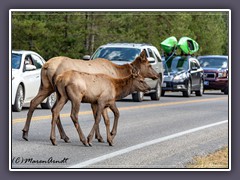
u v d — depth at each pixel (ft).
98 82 63.82
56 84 63.93
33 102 68.03
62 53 208.03
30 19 203.10
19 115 88.89
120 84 64.90
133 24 236.84
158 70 131.75
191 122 88.74
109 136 64.59
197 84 159.02
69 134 72.18
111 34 219.41
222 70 178.19
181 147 65.36
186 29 246.06
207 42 279.90
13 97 92.63
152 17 236.84
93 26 217.77
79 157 57.67
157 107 112.57
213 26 278.87
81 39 209.87
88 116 91.66
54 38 206.18
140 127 80.89
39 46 204.23
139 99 125.18
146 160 57.36
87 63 70.95
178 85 150.92
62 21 210.18
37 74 99.86
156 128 80.33
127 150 62.34
